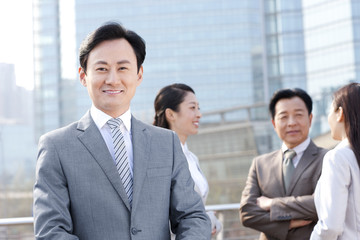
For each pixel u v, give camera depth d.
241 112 56.97
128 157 1.74
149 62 60.06
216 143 26.12
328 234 1.95
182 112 2.66
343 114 2.07
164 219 1.69
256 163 2.84
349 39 52.06
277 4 57.78
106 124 1.75
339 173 1.95
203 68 59.25
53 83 65.50
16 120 77.50
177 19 60.66
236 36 59.31
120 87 1.71
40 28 66.81
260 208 2.65
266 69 57.56
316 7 55.09
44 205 1.58
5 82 78.69
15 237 2.86
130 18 61.59
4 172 74.62
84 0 64.31
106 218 1.61
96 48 1.72
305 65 55.91
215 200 38.41
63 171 1.64
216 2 60.22
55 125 64.75
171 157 1.79
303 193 2.59
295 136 2.70
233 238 3.25
